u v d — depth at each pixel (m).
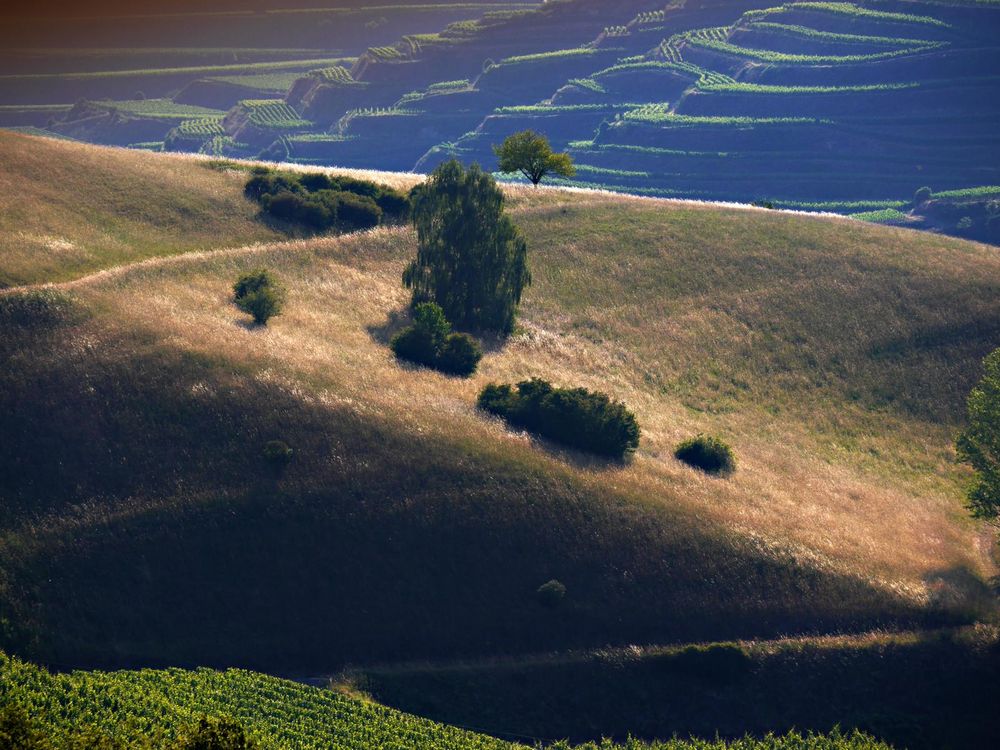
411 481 131.38
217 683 104.94
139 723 90.94
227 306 164.62
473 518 128.62
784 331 198.00
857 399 183.12
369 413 139.50
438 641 118.38
